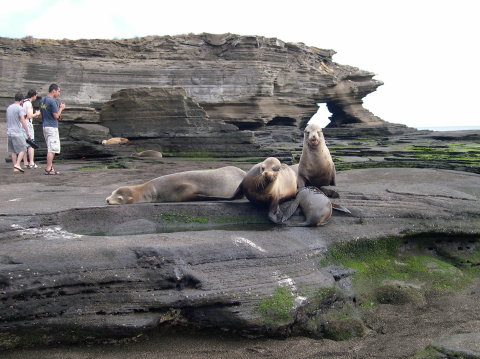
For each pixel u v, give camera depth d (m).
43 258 5.18
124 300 5.10
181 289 5.28
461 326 5.59
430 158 16.28
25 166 14.64
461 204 8.24
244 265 5.66
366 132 32.41
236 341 5.18
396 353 4.98
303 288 5.64
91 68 28.08
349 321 5.62
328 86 33.94
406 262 7.20
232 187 8.05
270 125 32.34
